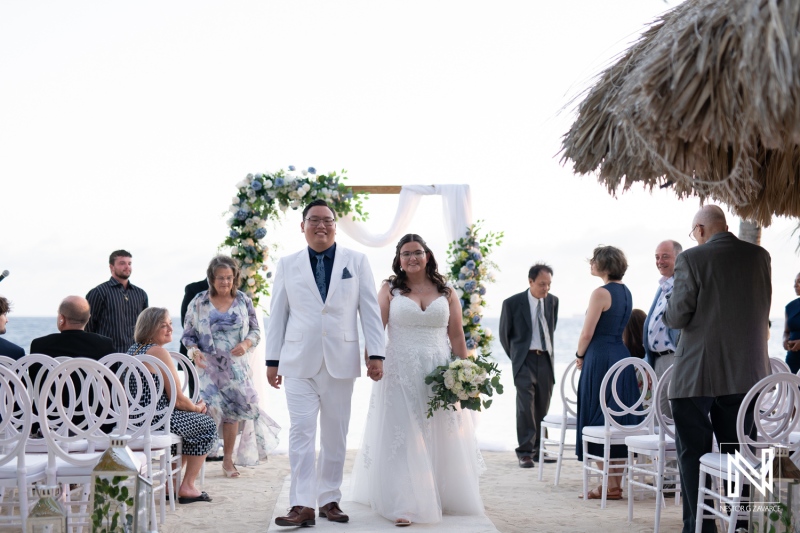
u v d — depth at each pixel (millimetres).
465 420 5887
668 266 6457
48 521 3260
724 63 3283
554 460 8711
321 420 5547
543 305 8602
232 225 9148
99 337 5848
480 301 9602
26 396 4539
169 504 6191
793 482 3533
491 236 9758
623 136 3771
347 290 5508
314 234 5523
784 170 4457
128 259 8148
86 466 4793
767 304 4832
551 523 5633
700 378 4730
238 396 7398
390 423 5602
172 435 6141
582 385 6645
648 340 6543
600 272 6770
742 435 4336
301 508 5297
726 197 4355
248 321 7535
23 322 55125
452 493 5766
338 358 5453
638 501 6492
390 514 5488
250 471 7809
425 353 5668
